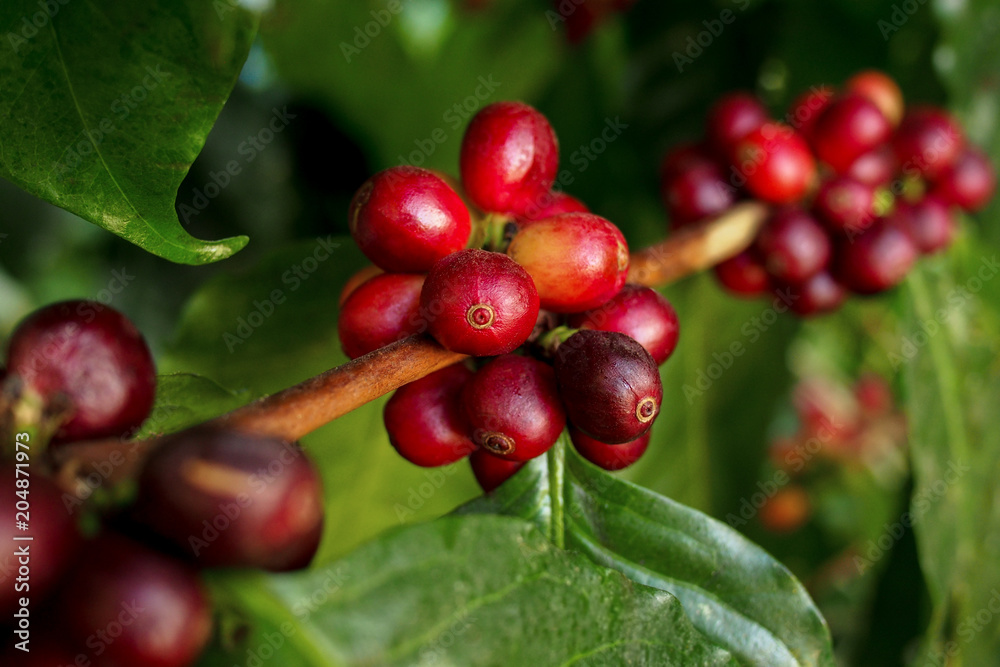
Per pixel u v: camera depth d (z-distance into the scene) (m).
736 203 0.28
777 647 0.21
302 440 0.27
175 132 0.20
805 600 0.22
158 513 0.17
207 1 0.20
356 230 0.21
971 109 0.34
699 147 0.29
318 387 0.19
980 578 0.29
